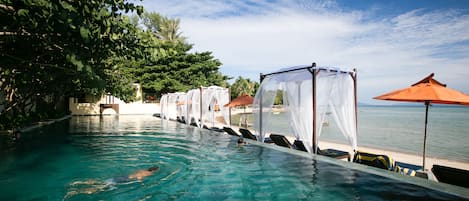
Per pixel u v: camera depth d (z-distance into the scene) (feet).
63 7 13.24
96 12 15.01
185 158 24.84
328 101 24.70
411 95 18.83
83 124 58.85
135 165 22.40
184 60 131.13
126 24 18.34
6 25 15.69
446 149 38.24
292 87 26.53
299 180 17.12
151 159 24.61
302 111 25.20
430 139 49.03
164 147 30.76
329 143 36.11
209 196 14.97
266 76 30.73
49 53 18.48
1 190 16.10
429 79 19.88
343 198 13.92
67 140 35.35
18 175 19.12
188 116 59.72
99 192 15.80
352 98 25.53
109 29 16.79
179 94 70.18
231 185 16.80
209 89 53.36
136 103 107.65
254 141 31.42
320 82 24.84
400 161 25.43
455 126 78.18
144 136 39.86
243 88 214.48
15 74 27.55
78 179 18.44
